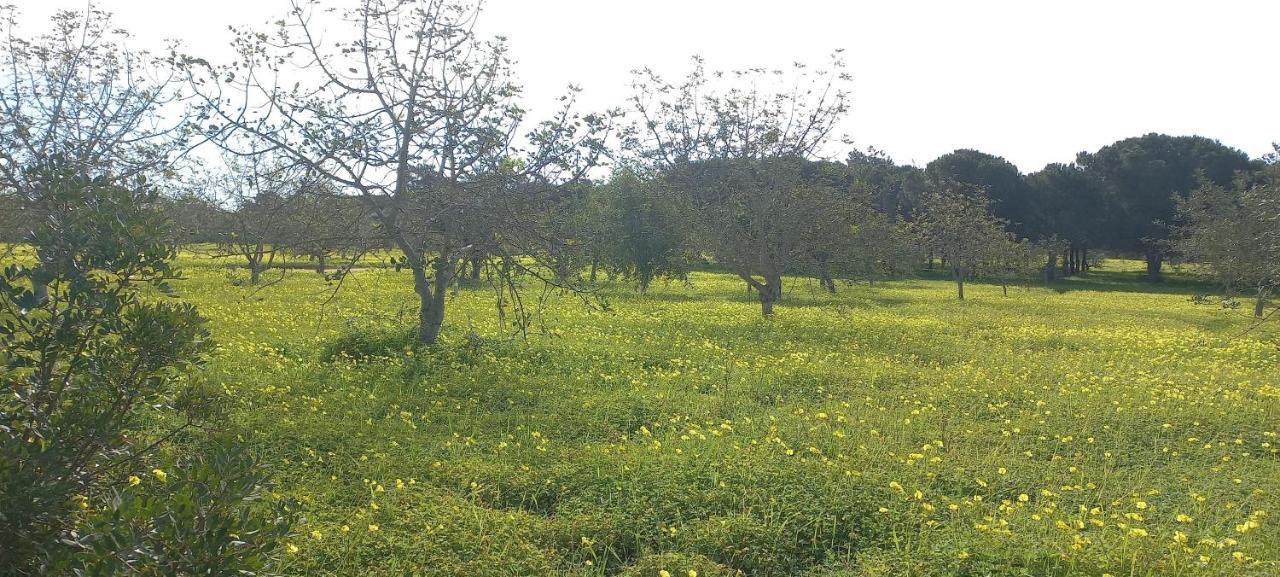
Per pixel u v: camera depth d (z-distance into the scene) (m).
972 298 34.09
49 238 3.78
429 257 12.06
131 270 3.93
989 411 10.69
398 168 10.52
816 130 21.83
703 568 5.59
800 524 6.41
